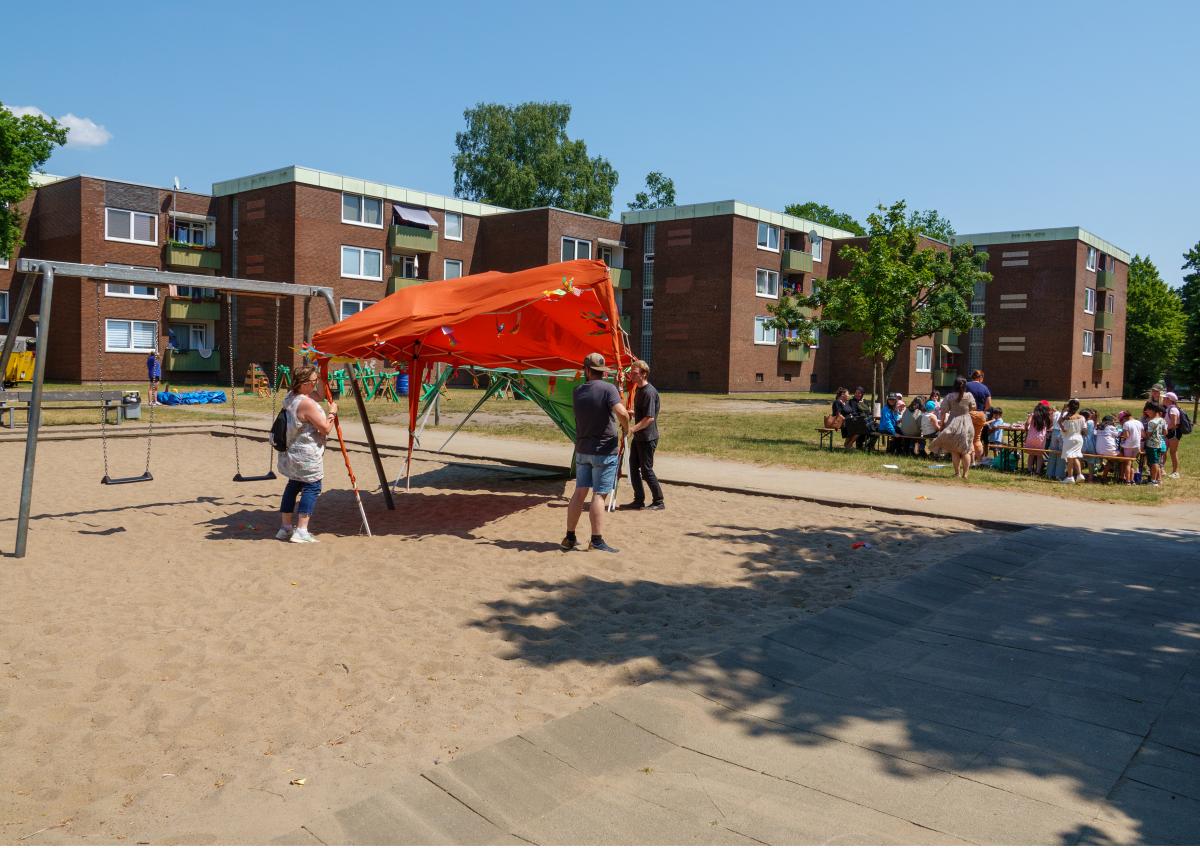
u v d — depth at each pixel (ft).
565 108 210.38
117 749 13.73
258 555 26.81
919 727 14.48
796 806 11.93
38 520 31.91
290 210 130.72
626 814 11.73
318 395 32.45
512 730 14.52
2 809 11.84
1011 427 53.62
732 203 148.46
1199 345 115.44
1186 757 13.32
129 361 131.34
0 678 16.48
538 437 64.80
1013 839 11.08
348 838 11.05
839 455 55.52
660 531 31.45
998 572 25.45
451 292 32.81
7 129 110.42
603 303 31.19
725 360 150.30
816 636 19.25
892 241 105.40
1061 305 165.07
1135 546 28.94
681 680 16.37
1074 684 16.38
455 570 25.34
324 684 16.48
